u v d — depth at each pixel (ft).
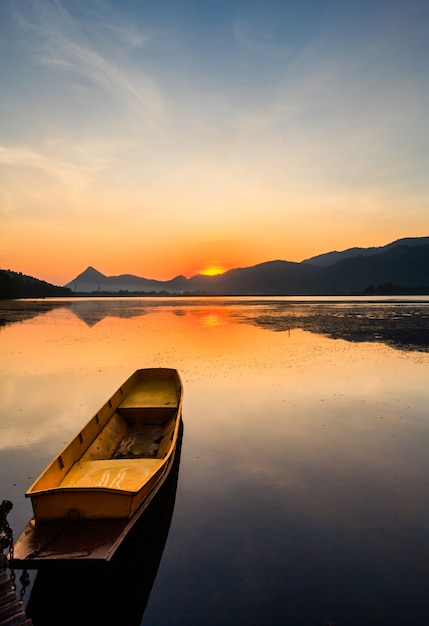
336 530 25.75
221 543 24.52
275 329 143.23
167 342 109.09
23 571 19.56
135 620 19.06
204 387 60.08
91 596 20.84
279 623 18.81
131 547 23.12
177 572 22.18
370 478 32.55
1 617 16.57
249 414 47.88
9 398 55.16
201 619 19.04
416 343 104.94
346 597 20.31
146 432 41.65
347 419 46.24
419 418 46.68
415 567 22.39
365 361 80.02
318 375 67.82
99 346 102.12
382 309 265.54
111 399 43.06
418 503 28.84
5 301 413.80
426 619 18.94
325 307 298.76
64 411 49.67
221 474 33.22
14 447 38.91
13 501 29.19
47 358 84.89
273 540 24.75
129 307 322.34
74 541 20.59
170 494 30.04
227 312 251.60
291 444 39.24
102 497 22.29
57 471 26.81
